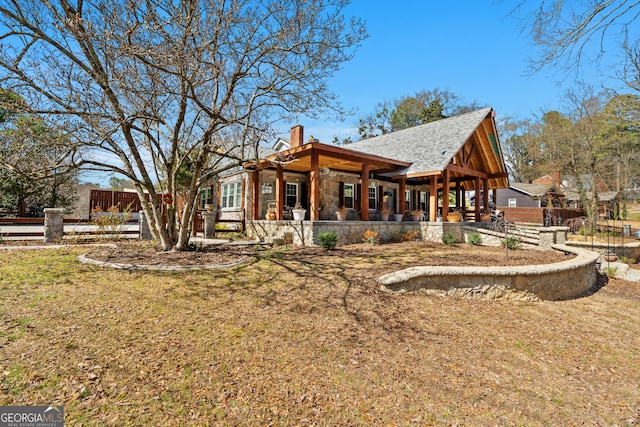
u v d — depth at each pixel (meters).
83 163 6.73
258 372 3.08
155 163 9.01
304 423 2.46
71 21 5.00
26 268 5.96
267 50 7.06
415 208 19.19
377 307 4.85
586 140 19.75
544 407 2.88
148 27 5.46
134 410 2.46
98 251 7.99
